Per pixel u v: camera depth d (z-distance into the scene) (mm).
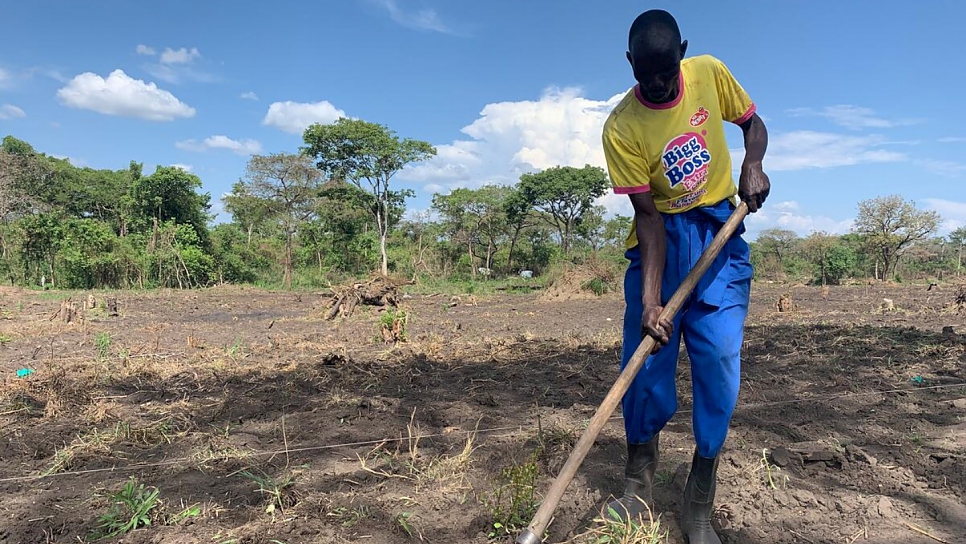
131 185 38969
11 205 34281
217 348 9008
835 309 14695
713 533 2705
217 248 39281
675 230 2754
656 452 2988
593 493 3174
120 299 22156
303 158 41969
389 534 2811
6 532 2846
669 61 2457
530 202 48281
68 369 6992
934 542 2727
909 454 3732
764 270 45531
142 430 4344
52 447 4137
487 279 43469
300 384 5996
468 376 6336
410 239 51844
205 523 2920
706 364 2654
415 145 39438
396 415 4832
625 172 2705
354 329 12094
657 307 2576
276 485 3289
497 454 3764
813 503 3084
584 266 23875
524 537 2236
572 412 4836
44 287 29094
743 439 4078
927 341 7895
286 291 30734
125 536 2811
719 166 2729
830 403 4965
